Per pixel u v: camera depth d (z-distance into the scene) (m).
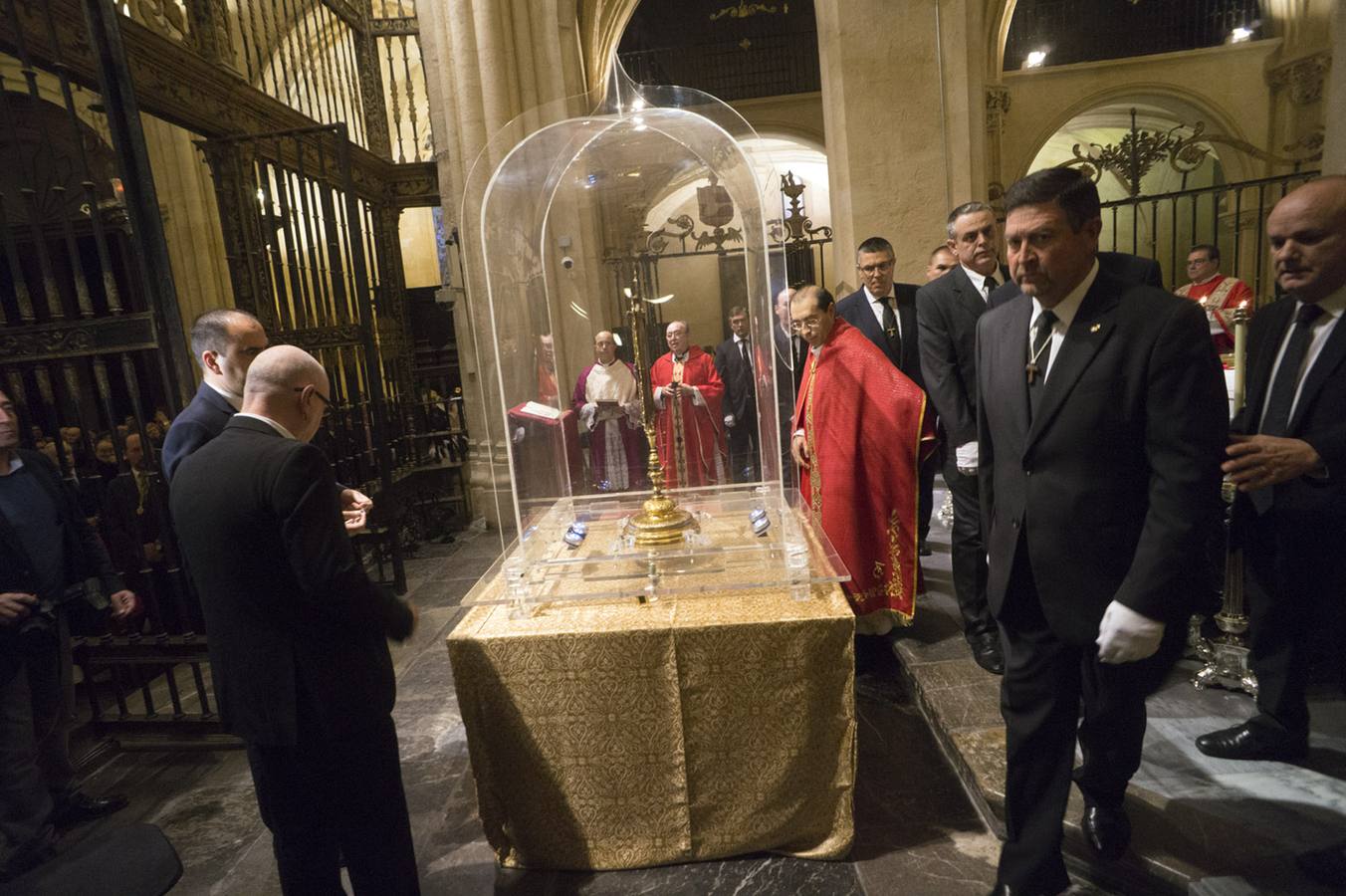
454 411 7.17
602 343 2.31
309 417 1.68
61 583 2.48
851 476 2.84
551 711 1.94
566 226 2.24
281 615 1.52
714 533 2.28
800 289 2.88
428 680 3.37
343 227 5.63
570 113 2.26
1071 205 1.38
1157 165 13.87
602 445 2.40
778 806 1.98
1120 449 1.44
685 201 2.23
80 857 1.38
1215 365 1.35
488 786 2.01
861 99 5.10
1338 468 1.58
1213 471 1.33
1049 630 1.59
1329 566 1.68
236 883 2.17
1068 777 1.63
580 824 2.01
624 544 2.22
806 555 1.99
